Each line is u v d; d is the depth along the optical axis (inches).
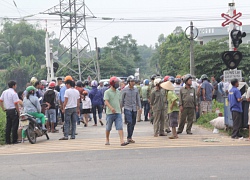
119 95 624.4
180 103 722.2
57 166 479.8
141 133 761.0
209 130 775.1
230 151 543.5
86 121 945.5
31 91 693.9
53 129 837.8
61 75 2755.9
